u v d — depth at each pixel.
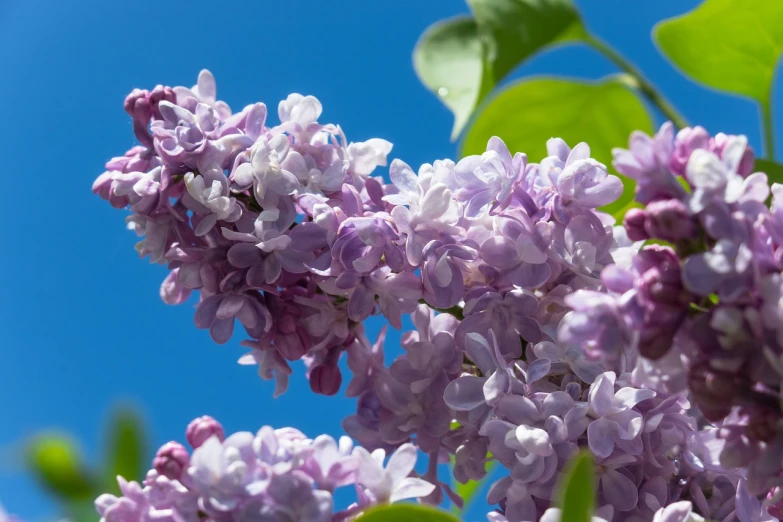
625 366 0.50
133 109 0.53
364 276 0.52
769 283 0.45
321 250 0.52
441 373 0.52
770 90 0.64
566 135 0.66
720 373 0.45
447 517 0.46
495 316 0.52
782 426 0.46
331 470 0.49
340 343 0.54
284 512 0.48
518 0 0.66
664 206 0.46
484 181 0.52
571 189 0.51
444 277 0.51
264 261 0.52
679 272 0.46
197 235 0.52
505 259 0.51
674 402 0.51
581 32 0.66
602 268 0.51
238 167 0.52
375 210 0.53
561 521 0.43
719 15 0.63
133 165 0.53
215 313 0.53
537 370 0.51
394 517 0.46
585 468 0.43
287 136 0.53
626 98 0.65
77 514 0.52
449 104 0.65
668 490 0.51
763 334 0.45
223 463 0.48
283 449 0.48
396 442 0.53
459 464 0.52
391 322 0.52
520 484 0.50
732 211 0.46
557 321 0.52
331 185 0.53
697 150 0.46
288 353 0.53
